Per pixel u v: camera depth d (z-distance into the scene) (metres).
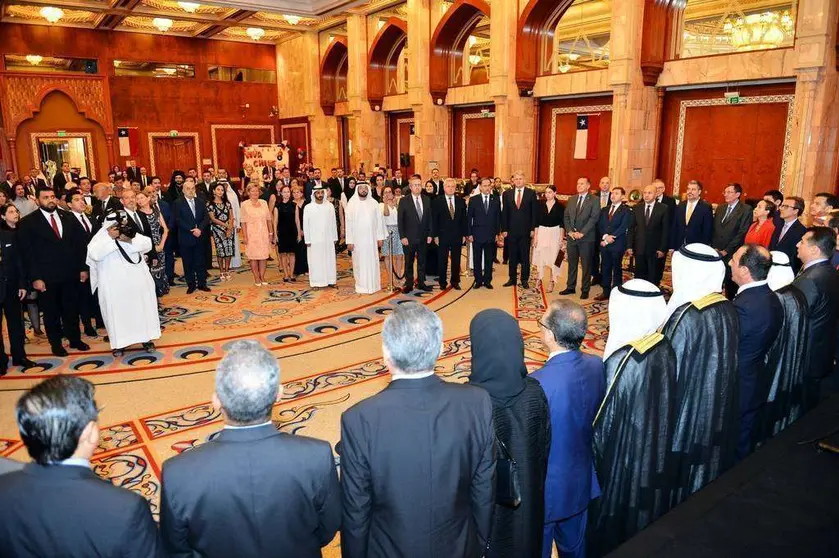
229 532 1.55
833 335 3.43
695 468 2.68
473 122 13.98
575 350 2.27
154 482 3.47
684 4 9.58
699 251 2.91
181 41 18.95
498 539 2.02
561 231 7.99
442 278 8.23
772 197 6.08
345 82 18.86
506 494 1.91
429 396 1.74
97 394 4.75
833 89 7.77
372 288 8.02
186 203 7.89
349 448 1.70
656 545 1.92
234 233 9.45
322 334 6.28
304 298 7.80
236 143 20.45
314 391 4.77
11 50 16.38
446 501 1.70
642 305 2.52
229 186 9.53
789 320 3.19
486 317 2.04
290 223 8.57
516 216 7.98
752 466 2.39
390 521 1.69
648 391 2.32
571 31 11.46
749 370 2.90
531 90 11.91
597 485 2.45
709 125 9.49
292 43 19.50
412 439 1.67
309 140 19.69
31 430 1.41
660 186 6.98
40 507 1.39
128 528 1.41
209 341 6.05
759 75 8.45
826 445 2.50
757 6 8.57
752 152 8.95
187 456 1.57
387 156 16.88
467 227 8.09
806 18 7.61
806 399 3.41
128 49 18.11
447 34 13.67
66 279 5.50
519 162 12.20
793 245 5.28
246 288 8.41
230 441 1.58
